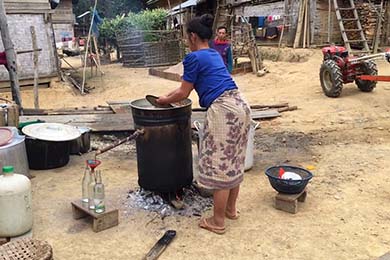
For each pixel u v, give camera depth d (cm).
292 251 289
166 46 1560
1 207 298
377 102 721
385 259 268
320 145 536
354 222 328
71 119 625
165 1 2514
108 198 379
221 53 606
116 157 508
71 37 2480
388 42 1245
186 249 295
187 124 347
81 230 324
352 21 1230
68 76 1246
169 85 1097
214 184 307
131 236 314
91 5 3347
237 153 307
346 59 761
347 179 417
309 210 351
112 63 1767
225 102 295
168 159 340
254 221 334
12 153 393
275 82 999
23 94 999
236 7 1655
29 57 1037
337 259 278
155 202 364
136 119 339
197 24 303
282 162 476
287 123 643
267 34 1405
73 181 429
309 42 1262
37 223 336
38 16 1042
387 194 379
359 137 561
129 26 1642
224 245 299
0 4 621
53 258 274
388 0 1226
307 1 1244
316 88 859
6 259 241
